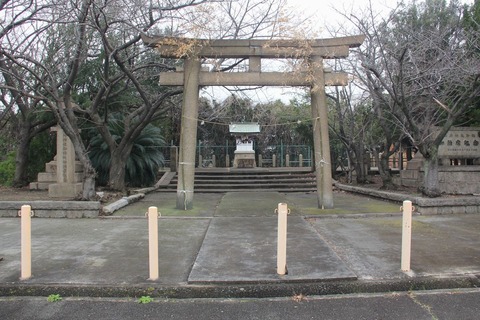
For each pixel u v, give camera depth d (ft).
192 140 34.58
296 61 33.58
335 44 33.94
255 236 23.32
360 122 54.60
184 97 34.40
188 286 15.23
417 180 43.96
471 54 37.91
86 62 46.26
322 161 34.71
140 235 24.09
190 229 25.77
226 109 54.65
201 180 57.52
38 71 39.93
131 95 51.88
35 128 49.78
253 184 56.18
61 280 15.87
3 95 43.45
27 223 16.22
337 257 18.60
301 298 14.78
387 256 19.03
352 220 29.19
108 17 32.73
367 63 36.09
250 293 15.05
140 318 13.12
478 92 34.17
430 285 15.69
